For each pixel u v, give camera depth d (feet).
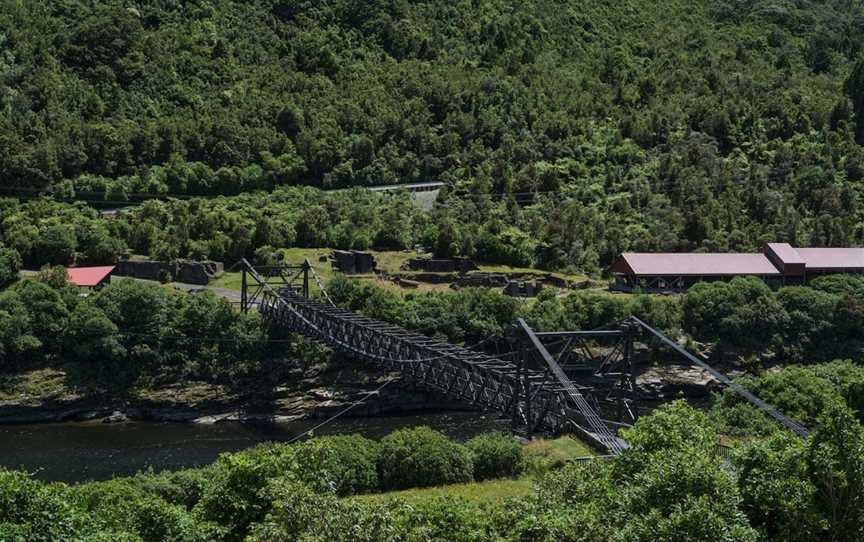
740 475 166.30
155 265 519.60
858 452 156.46
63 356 430.61
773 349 486.79
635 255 549.13
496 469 256.73
